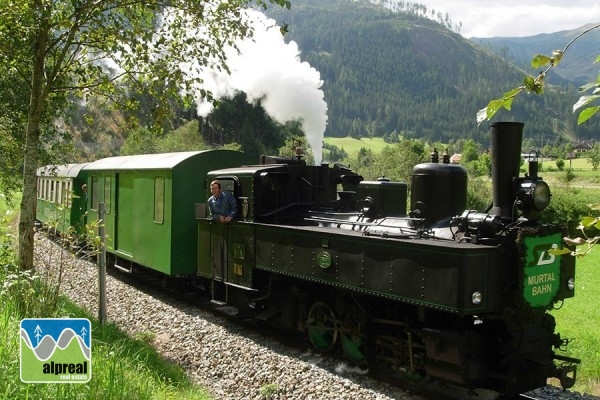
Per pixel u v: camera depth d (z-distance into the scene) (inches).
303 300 330.6
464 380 235.1
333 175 390.0
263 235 343.3
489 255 233.9
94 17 330.0
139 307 401.7
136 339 314.2
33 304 276.4
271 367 283.3
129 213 511.5
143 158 519.2
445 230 264.2
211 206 373.1
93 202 612.7
